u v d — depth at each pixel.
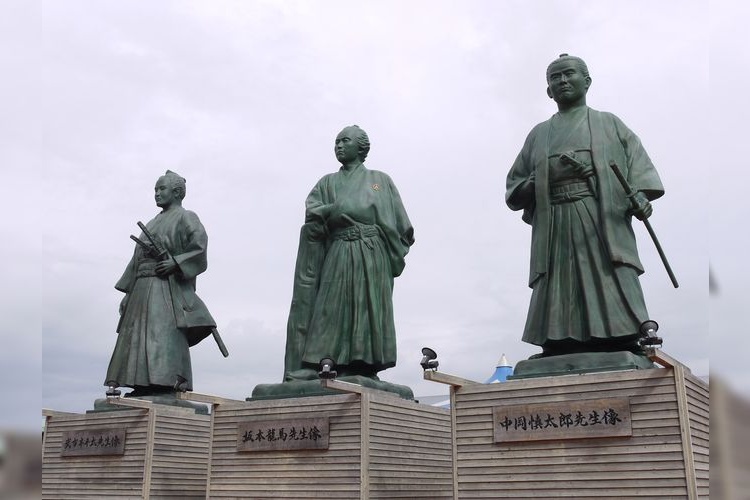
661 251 12.45
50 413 18.72
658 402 10.88
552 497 11.36
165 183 20.48
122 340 19.12
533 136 14.17
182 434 17.77
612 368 11.73
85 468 17.80
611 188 12.99
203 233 19.98
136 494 16.81
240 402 15.93
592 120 13.59
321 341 15.98
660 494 10.55
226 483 15.36
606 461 11.08
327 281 16.38
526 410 11.86
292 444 14.74
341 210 16.62
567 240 13.02
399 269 17.00
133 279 20.02
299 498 14.38
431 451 15.62
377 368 16.17
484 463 12.09
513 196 14.09
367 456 13.89
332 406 14.58
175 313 19.23
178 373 18.86
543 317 12.96
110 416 17.84
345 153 17.44
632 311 12.22
